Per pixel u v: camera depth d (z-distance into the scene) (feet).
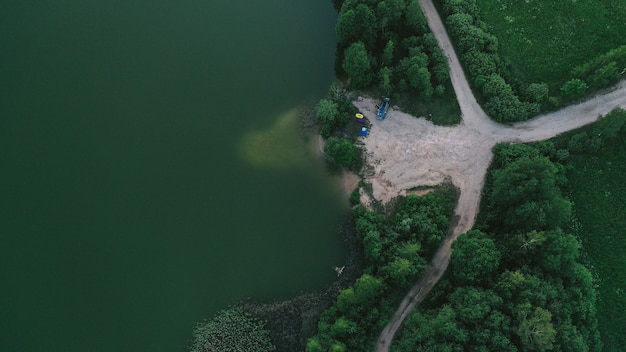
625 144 365.81
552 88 387.96
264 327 339.36
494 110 377.30
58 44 428.97
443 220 344.69
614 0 412.98
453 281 333.62
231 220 370.94
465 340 296.10
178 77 417.69
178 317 343.87
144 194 378.94
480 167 368.68
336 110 379.96
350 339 318.24
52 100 408.46
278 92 409.90
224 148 392.68
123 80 416.46
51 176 384.47
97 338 339.16
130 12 441.68
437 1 422.00
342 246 360.07
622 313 330.13
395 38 407.03
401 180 369.50
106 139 396.57
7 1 443.32
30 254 361.30
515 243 322.34
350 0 402.72
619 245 345.51
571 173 361.30
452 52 405.39
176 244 364.38
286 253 360.69
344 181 376.27
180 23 437.99
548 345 281.54
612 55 375.04
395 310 334.44
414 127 382.83
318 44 428.56
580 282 322.34
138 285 353.10
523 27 410.72
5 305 346.74
